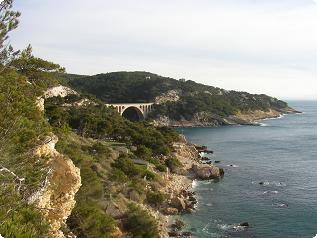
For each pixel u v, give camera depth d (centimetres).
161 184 8138
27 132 2231
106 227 3841
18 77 2567
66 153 5288
